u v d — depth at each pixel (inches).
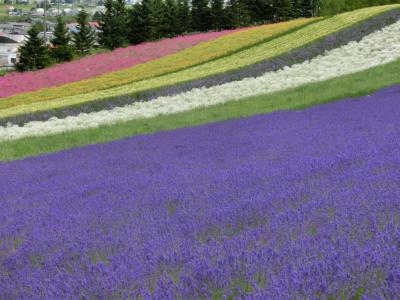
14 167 644.7
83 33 3376.0
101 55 2664.9
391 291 123.8
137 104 1328.7
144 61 2342.5
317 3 3831.2
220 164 437.7
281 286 136.0
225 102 1162.0
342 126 583.5
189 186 337.4
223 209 245.8
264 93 1203.2
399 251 151.4
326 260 151.3
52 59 2918.3
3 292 180.2
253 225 219.9
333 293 130.3
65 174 523.2
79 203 337.4
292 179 303.7
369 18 1871.3
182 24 3683.6
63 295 162.6
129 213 281.1
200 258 172.1
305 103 928.9
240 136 632.4
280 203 246.8
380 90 898.1
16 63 2847.0
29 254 228.8
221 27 3779.5
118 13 3459.6
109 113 1274.6
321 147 441.7
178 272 167.5
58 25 3275.1
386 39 1590.8
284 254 164.7
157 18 3467.0
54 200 362.3
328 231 182.5
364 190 240.1
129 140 786.2
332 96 933.8
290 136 563.2
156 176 411.8
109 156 629.9
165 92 1408.7
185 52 2345.0
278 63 1552.7
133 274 167.6
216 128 772.6
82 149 757.9
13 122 1266.0
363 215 196.4
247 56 1851.6
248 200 256.8
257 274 151.0
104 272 177.8
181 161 496.4
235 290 145.0
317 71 1387.8
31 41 2810.0
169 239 211.3
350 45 1621.6
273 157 426.3
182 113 1109.1
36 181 498.6
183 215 253.1
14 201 383.2
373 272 138.1
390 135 444.1
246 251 170.1
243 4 3772.1
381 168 289.0
